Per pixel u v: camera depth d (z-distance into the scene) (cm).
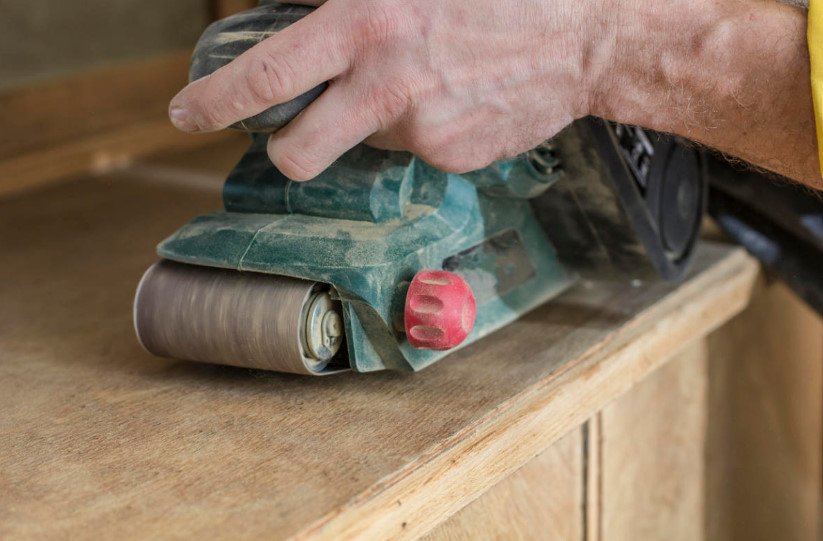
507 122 68
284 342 68
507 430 69
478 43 64
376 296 67
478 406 70
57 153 157
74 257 114
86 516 56
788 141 69
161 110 178
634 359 84
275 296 69
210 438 65
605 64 67
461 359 79
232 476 60
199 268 73
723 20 66
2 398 73
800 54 65
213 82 63
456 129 67
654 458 99
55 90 160
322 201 73
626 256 88
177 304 72
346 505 56
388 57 63
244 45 67
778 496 132
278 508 56
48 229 127
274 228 72
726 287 100
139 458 63
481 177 77
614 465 91
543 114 69
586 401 77
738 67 66
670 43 66
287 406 70
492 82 66
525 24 65
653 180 86
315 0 68
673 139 88
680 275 94
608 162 79
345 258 68
